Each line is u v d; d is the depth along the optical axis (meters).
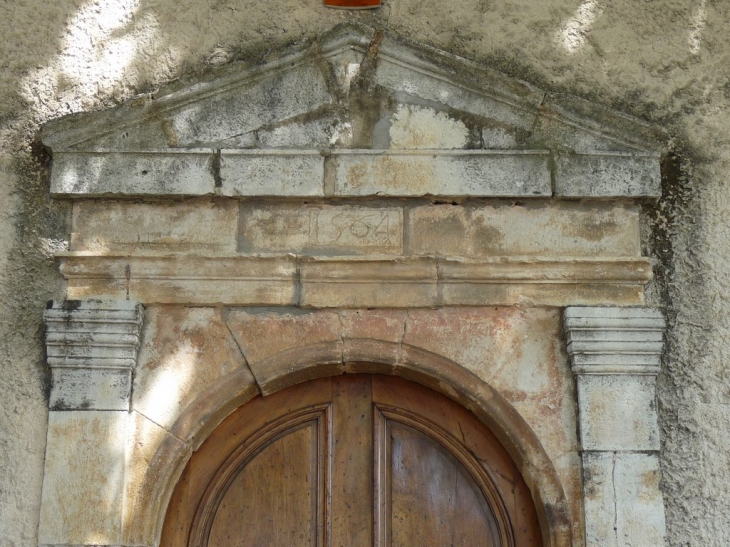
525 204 3.18
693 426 3.01
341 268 3.10
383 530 3.12
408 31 3.37
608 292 3.11
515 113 3.21
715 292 3.12
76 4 3.37
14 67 3.30
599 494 2.94
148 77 3.32
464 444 3.18
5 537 2.89
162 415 3.02
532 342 3.10
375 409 3.22
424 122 3.21
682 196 3.21
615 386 3.02
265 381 3.08
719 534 2.92
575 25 3.38
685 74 3.33
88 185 3.13
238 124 3.19
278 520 3.12
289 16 3.37
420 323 3.11
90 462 2.94
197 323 3.10
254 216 3.17
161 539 3.07
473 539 3.12
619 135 3.18
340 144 3.19
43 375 3.04
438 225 3.17
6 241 3.14
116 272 3.09
